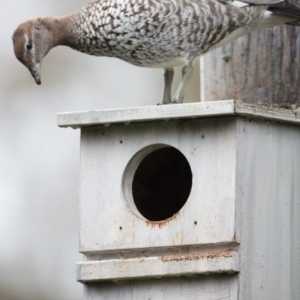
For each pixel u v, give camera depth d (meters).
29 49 12.90
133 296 10.73
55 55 17.42
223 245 10.45
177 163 11.45
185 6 11.85
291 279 10.75
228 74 12.45
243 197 10.46
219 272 10.38
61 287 16.17
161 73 17.33
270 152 10.71
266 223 10.61
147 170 11.35
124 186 10.94
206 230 10.48
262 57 12.31
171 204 11.47
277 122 10.77
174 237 10.59
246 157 10.52
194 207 10.55
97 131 10.98
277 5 11.93
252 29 12.09
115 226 10.84
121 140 10.91
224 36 12.02
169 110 10.52
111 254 10.89
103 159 10.95
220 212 10.44
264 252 10.55
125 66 17.38
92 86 17.31
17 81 17.38
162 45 12.00
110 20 12.08
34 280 16.17
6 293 16.11
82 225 10.95
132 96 17.23
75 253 16.30
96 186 10.95
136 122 10.78
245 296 10.40
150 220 11.37
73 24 12.62
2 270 16.19
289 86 12.20
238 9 11.91
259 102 12.28
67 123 10.87
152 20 11.88
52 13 17.73
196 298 10.50
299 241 10.85
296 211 10.85
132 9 11.91
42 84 17.31
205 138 10.56
